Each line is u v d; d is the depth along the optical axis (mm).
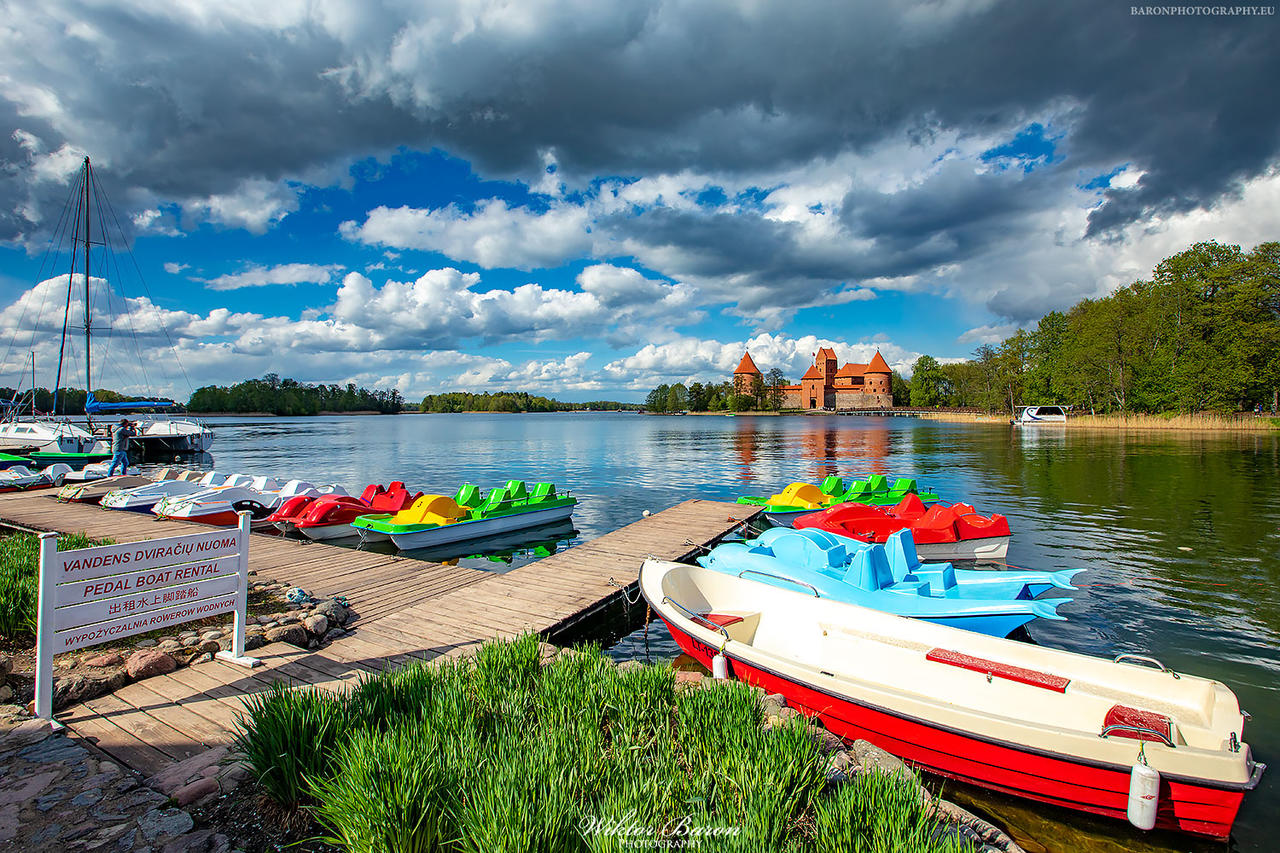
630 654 7734
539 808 2850
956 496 19250
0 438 25797
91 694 4789
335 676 5406
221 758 3770
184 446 35688
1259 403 59562
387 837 2721
